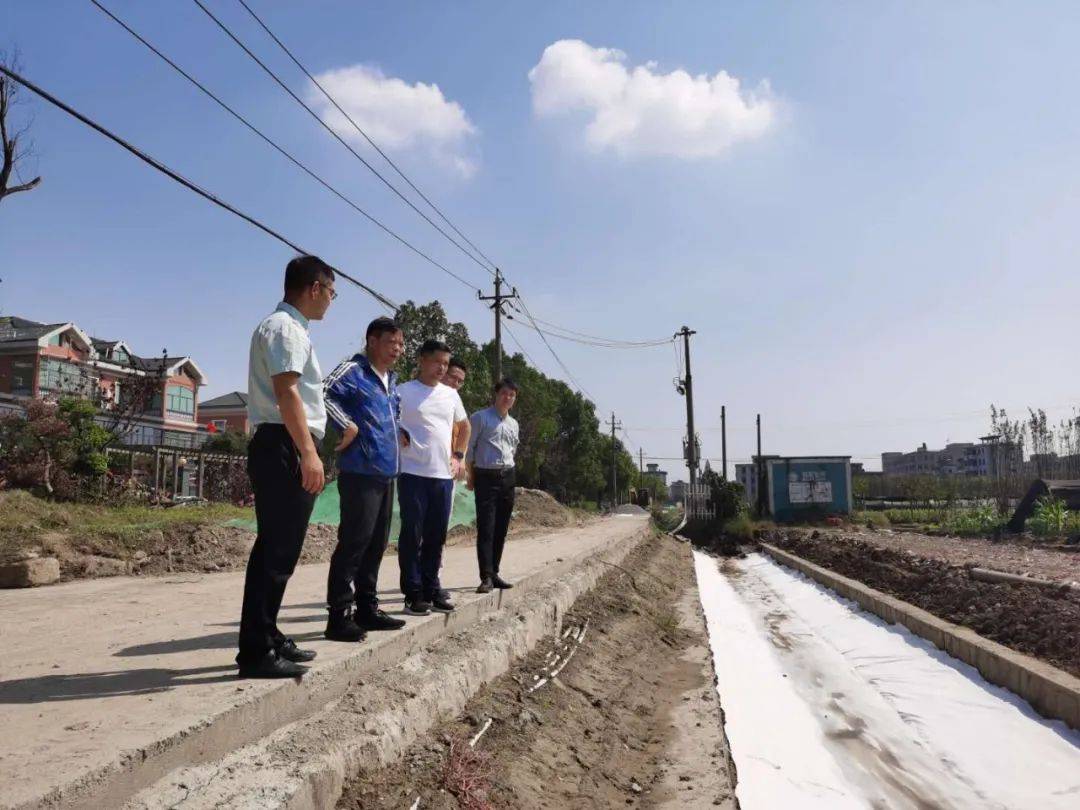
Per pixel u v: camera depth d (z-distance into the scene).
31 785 2.30
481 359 38.88
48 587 8.02
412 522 5.68
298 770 3.12
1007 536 23.44
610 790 4.97
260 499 3.66
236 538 10.66
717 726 6.62
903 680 8.97
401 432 5.71
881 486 58.09
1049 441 41.50
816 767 6.48
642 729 6.53
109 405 20.06
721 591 18.12
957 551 17.44
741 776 6.20
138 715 3.06
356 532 4.58
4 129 12.87
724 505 36.12
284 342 3.55
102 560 9.16
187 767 2.87
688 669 8.93
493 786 4.15
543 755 4.93
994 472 43.09
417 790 3.70
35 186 13.48
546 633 7.73
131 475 15.92
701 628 11.58
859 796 5.92
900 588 13.73
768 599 16.83
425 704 4.47
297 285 3.82
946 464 134.25
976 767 6.39
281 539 3.66
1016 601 10.02
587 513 34.91
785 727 7.47
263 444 3.64
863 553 18.05
